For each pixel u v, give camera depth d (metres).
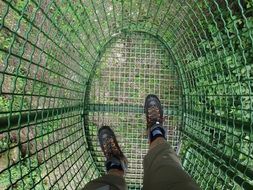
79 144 3.09
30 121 1.79
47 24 2.97
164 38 3.28
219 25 2.98
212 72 2.68
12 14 3.08
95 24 3.22
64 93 2.69
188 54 3.05
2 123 1.47
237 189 2.23
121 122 3.43
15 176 3.13
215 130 2.41
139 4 3.27
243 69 2.71
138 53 3.38
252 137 1.71
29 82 3.10
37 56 3.04
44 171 3.06
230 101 2.59
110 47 3.37
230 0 2.93
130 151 3.44
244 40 2.82
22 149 3.20
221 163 2.06
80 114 3.18
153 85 3.38
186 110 3.21
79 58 3.04
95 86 3.41
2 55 3.07
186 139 3.13
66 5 2.98
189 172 2.88
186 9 3.03
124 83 3.41
